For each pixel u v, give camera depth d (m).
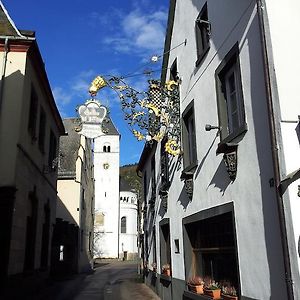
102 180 65.00
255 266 6.20
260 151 6.14
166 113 10.97
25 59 13.50
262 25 5.96
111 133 66.94
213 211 8.23
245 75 6.74
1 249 11.55
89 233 40.53
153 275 17.34
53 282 22.67
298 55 5.77
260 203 6.09
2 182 12.19
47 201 18.08
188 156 10.74
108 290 18.45
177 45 12.09
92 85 10.41
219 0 8.35
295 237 5.04
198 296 8.86
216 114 8.35
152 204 17.84
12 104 12.97
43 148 16.67
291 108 5.54
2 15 14.27
